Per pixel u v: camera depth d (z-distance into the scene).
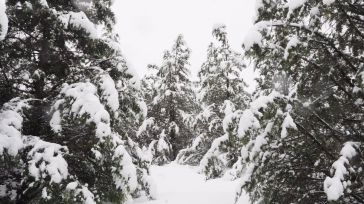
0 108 7.18
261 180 6.32
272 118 5.95
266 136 6.01
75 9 9.12
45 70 8.41
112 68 8.37
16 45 8.02
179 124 24.36
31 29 7.88
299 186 6.25
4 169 6.46
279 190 6.26
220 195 10.80
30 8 7.16
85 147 7.19
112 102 7.06
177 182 14.73
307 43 5.73
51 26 7.57
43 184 5.89
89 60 8.60
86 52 8.45
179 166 20.12
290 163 6.21
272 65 7.10
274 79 7.11
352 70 6.35
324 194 6.12
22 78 8.26
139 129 22.02
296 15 5.82
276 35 6.45
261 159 6.12
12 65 8.36
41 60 8.20
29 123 7.57
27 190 6.65
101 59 8.36
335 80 6.22
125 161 6.86
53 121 6.76
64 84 7.24
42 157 6.10
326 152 5.80
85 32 7.61
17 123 6.11
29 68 8.29
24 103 6.73
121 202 7.25
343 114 6.23
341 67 6.30
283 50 6.26
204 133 18.97
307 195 6.14
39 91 7.98
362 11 5.66
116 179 6.98
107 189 7.45
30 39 8.05
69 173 6.68
